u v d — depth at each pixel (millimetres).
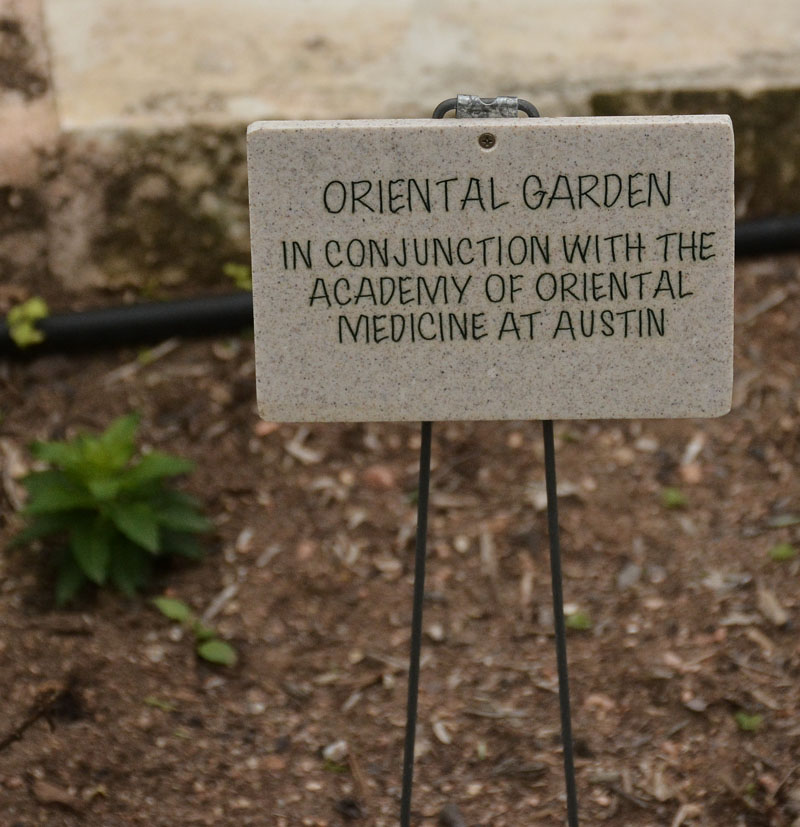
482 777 2461
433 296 1841
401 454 3279
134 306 3512
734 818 2346
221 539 3027
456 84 3656
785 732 2482
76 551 2717
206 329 3535
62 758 2414
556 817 2365
